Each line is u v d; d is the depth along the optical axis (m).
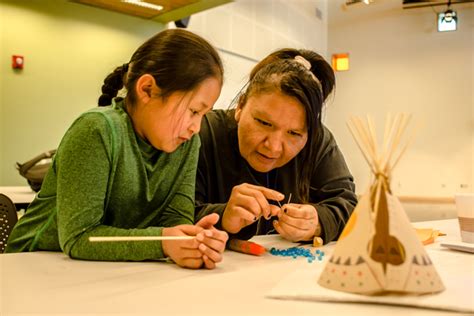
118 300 0.57
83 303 0.55
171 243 0.78
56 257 0.86
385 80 5.35
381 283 0.53
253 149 1.19
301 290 0.58
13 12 2.51
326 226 1.09
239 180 1.33
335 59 5.60
